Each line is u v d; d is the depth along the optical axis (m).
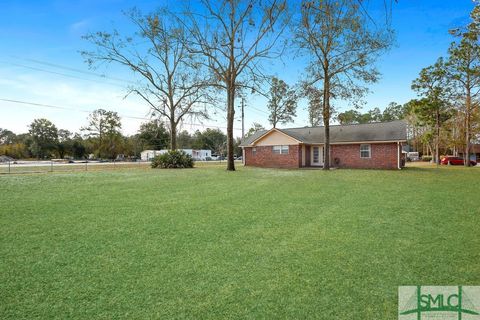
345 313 2.41
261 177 14.46
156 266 3.37
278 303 2.57
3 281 2.96
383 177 14.65
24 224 5.19
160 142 62.50
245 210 6.49
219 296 2.69
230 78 19.81
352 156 24.64
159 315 2.38
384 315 2.39
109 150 65.50
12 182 11.39
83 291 2.77
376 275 3.12
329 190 9.70
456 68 26.41
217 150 78.38
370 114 62.97
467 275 3.11
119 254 3.75
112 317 2.35
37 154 67.62
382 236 4.52
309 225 5.20
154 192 9.09
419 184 11.48
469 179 13.52
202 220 5.57
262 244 4.16
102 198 7.91
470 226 5.06
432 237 4.44
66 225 5.15
